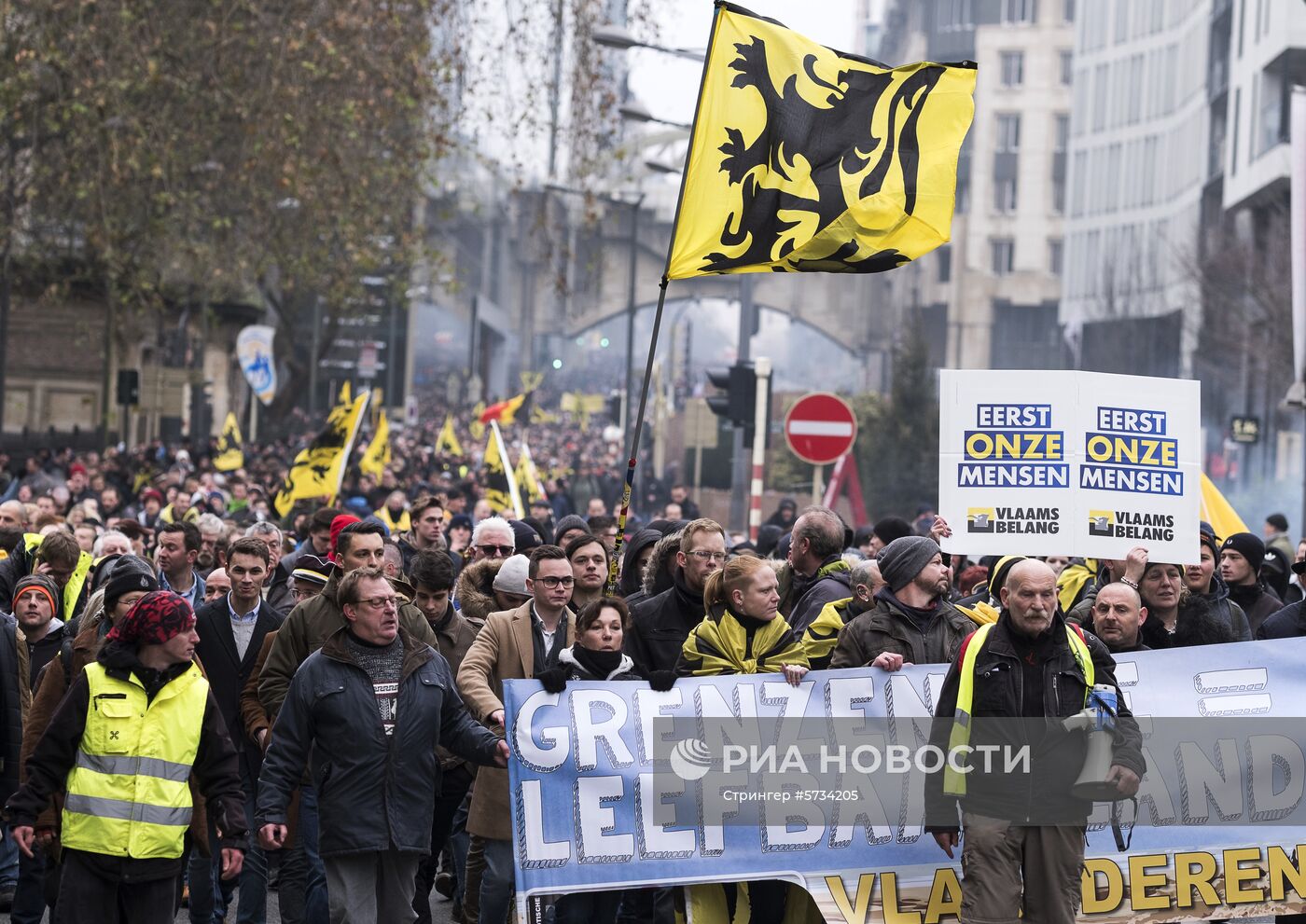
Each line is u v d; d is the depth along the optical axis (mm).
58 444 116688
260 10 62969
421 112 65500
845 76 19141
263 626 20594
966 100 19156
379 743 16172
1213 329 122750
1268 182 128250
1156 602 19344
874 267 19156
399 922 16344
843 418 35906
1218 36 158000
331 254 80188
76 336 119188
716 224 18953
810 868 16766
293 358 118750
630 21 63344
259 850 19344
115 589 16906
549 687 16688
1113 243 197000
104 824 15023
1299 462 106500
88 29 58656
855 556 25234
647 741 16750
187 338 127000
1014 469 19094
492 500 49219
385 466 63031
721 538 18641
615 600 17109
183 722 15320
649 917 19516
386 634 16281
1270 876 17469
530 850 16516
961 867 16766
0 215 70250
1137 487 19141
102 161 62500
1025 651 15727
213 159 70375
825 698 16984
